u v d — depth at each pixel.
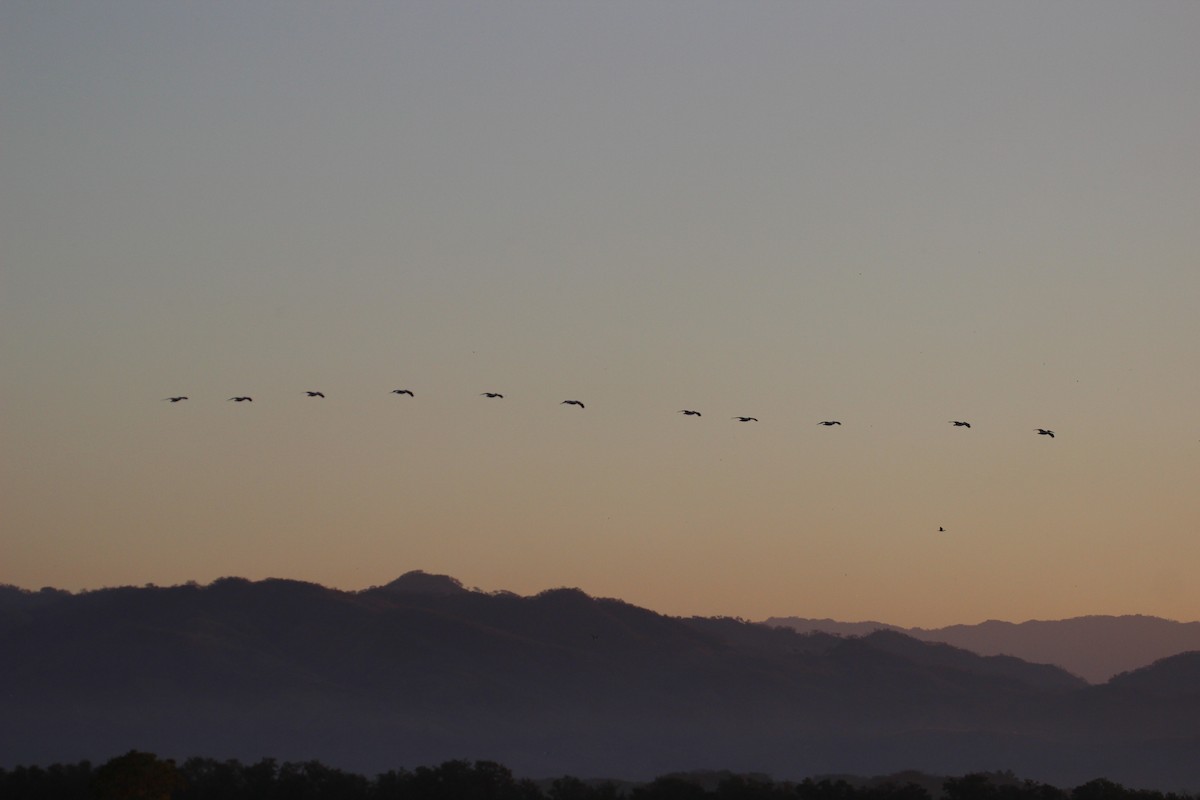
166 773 108.75
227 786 141.25
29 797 132.62
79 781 137.00
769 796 148.25
